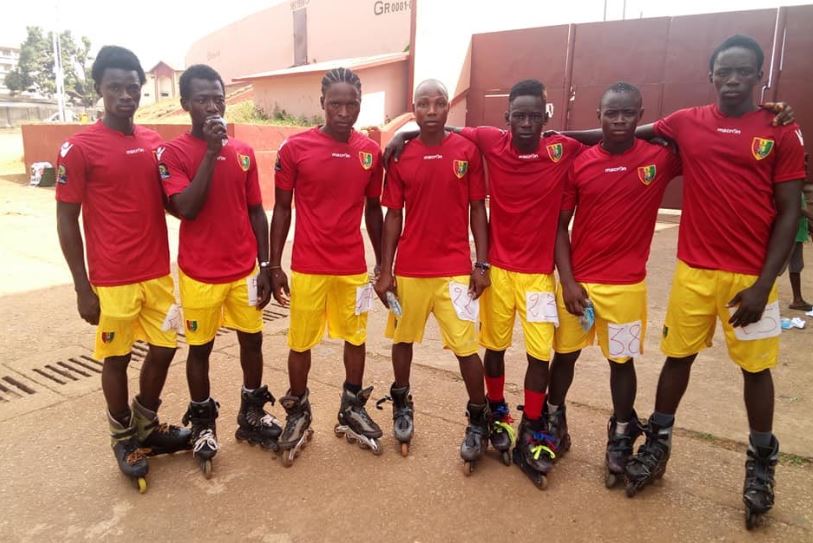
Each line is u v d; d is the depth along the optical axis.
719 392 3.81
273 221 3.03
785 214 2.41
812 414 3.51
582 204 2.77
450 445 3.16
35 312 5.39
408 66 14.14
